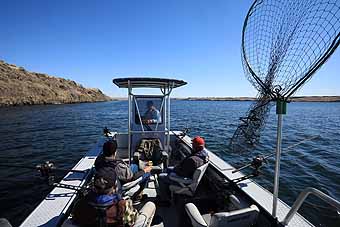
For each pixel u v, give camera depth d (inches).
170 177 132.6
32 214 99.7
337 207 60.1
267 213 97.6
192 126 801.6
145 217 95.6
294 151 441.1
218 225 88.7
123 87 223.1
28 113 1296.8
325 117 1270.9
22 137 601.9
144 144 207.9
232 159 366.6
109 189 88.0
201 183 168.2
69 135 636.7
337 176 298.2
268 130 732.7
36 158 402.9
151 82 194.1
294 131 711.7
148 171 159.3
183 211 123.0
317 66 62.7
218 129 726.5
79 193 117.3
